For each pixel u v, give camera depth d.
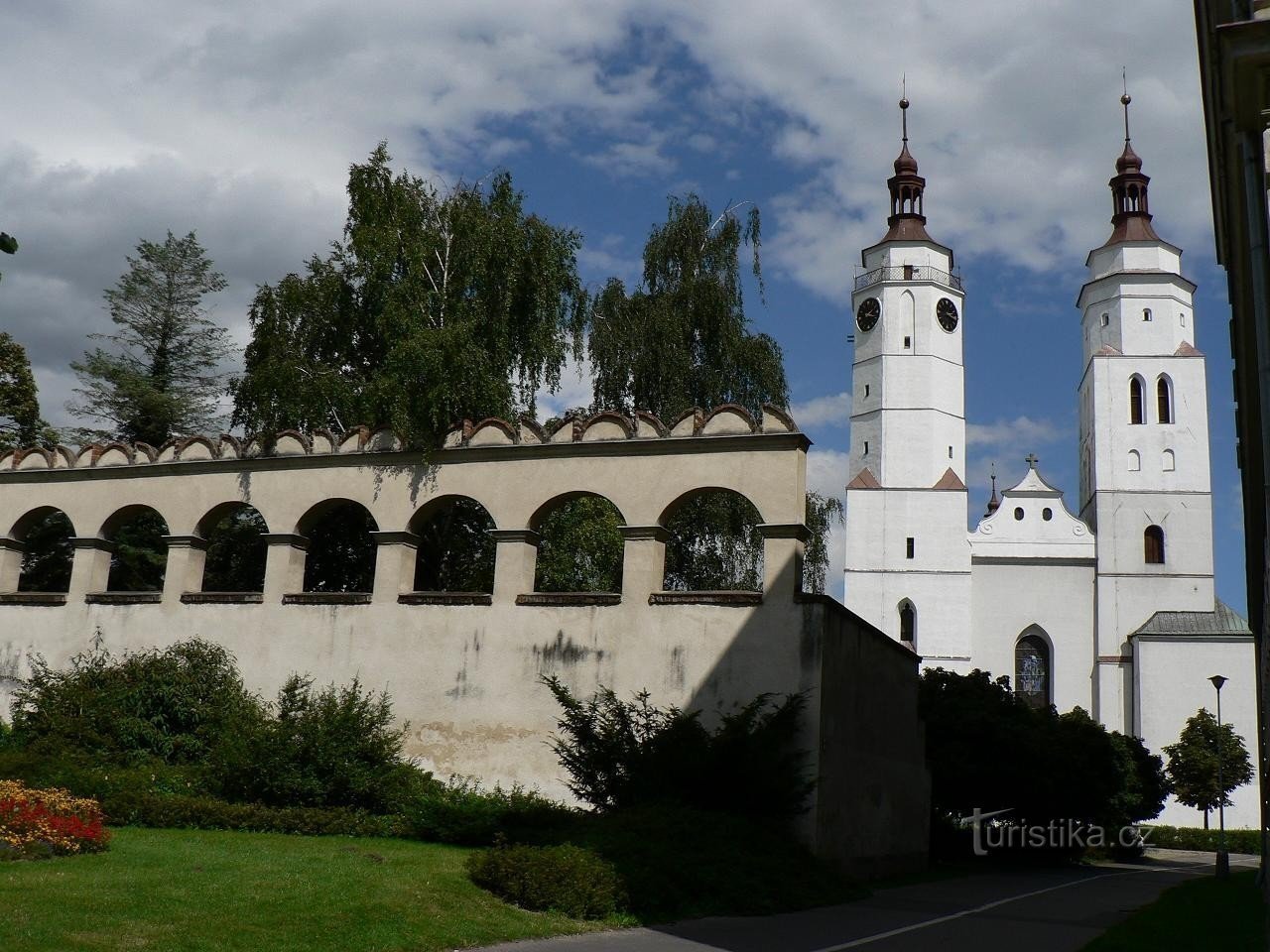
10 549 30.17
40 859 14.47
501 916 14.08
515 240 32.47
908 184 77.19
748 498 23.02
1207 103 16.27
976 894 23.72
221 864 15.02
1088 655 70.19
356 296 34.00
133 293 48.38
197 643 26.00
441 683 24.42
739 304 38.25
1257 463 20.61
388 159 34.03
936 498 71.56
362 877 14.68
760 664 22.12
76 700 23.73
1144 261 74.75
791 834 21.08
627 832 17.66
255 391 31.73
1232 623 67.38
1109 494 71.38
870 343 75.06
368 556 33.28
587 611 23.67
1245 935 16.53
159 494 28.42
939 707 40.38
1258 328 11.97
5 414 42.28
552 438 24.92
